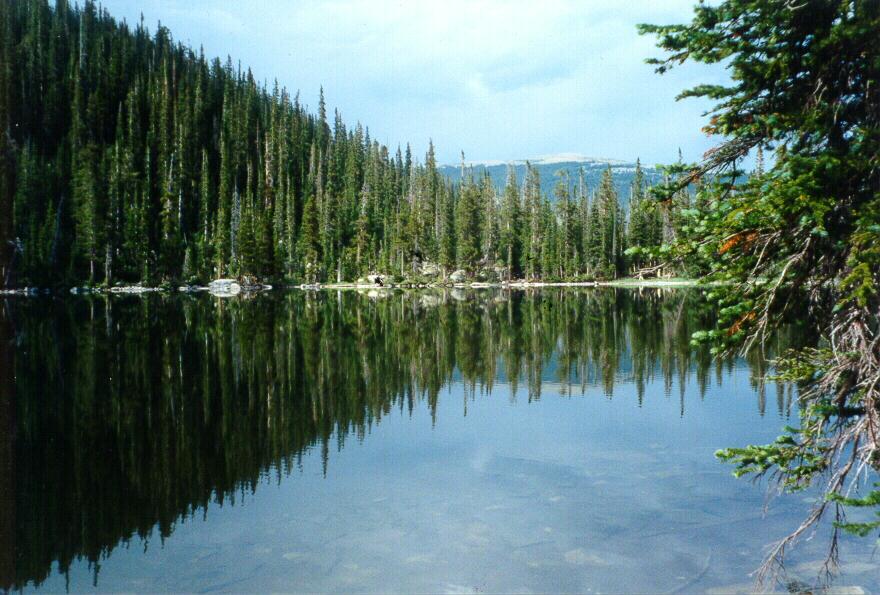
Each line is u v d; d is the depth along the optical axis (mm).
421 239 101875
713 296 5555
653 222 84250
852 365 4938
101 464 10688
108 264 75062
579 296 63812
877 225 4355
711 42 5070
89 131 99812
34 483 9797
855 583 6277
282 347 25219
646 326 32375
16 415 14164
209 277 87062
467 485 9500
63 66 108688
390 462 10703
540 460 10703
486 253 101812
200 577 6754
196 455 11195
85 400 15453
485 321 36719
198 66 123125
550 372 19688
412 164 140750
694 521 7938
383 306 51219
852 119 5043
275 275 91000
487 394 16438
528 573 6719
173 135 103000
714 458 10516
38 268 70188
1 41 96000
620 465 10289
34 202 77188
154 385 17375
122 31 123062
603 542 7414
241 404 15180
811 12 4828
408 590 6410
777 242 5195
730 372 18828
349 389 17109
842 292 5066
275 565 6992
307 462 10766
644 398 15562
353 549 7367
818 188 4699
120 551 7418
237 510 8633
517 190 115250
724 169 5531
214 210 98688
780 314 5387
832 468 5395
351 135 131125
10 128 90625
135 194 83750
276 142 115312
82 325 33531
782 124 4934
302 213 107500
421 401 15617
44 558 7219
